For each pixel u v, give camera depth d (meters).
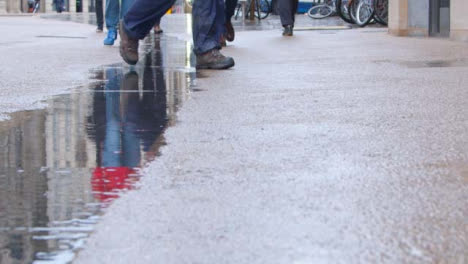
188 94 4.69
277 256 1.65
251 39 11.41
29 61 7.25
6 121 3.64
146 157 2.77
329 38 11.27
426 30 11.05
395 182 2.35
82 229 1.86
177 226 1.88
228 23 10.02
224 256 1.66
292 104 4.13
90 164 2.65
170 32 14.38
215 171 2.53
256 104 4.16
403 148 2.89
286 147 2.93
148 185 2.32
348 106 4.02
